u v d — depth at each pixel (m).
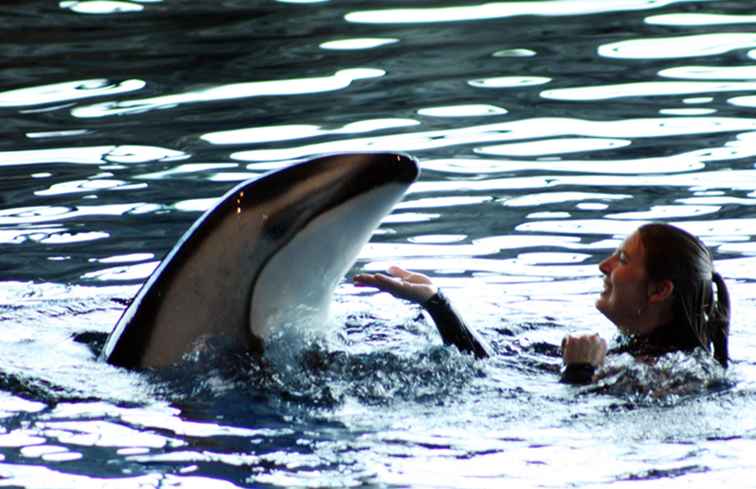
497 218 20.62
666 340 15.38
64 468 12.05
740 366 14.92
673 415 13.28
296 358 14.93
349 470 11.98
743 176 22.11
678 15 34.31
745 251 18.89
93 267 18.89
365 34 33.16
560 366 14.88
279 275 14.80
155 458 12.26
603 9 35.28
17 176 23.11
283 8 36.38
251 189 14.91
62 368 14.84
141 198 21.78
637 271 15.35
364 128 25.41
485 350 15.31
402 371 14.55
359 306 17.47
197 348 14.77
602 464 12.05
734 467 11.92
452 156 23.69
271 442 12.66
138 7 36.84
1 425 13.13
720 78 28.23
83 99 28.03
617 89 27.69
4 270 18.80
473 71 29.41
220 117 26.44
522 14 34.97
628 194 21.45
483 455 12.28
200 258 14.86
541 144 24.27
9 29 34.38
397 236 20.06
